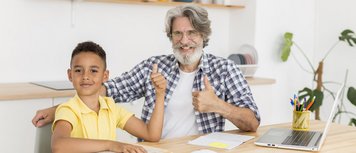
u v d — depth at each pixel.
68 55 3.20
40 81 3.10
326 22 4.27
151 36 3.57
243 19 3.92
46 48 3.11
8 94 2.48
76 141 1.53
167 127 2.12
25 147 2.58
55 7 3.11
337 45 4.20
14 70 3.01
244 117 1.96
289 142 1.76
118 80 2.23
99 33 3.31
